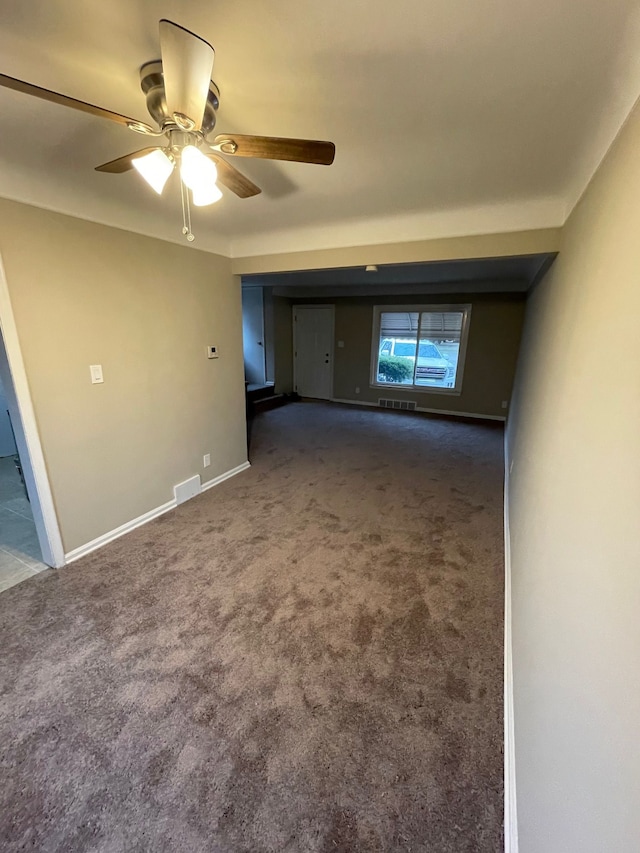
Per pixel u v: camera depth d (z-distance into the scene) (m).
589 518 0.85
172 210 2.47
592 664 0.70
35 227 1.98
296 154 1.23
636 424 0.65
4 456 4.19
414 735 1.41
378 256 2.74
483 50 1.01
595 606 0.73
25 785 1.24
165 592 2.13
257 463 4.21
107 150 1.66
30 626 1.88
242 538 2.70
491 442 5.03
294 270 3.14
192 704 1.51
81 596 2.09
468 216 2.41
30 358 2.04
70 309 2.20
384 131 1.46
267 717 1.47
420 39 0.97
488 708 1.51
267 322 7.28
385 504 3.26
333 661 1.71
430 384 6.73
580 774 0.69
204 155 1.18
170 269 2.81
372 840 1.13
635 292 0.76
